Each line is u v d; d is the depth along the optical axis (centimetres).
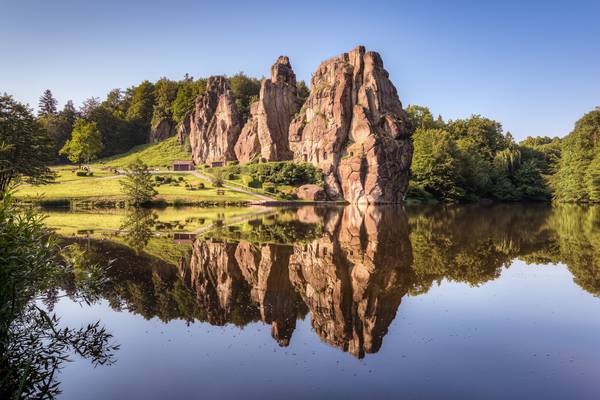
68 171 10606
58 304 1661
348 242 3219
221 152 12175
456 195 9150
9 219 1139
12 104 6047
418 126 11919
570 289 1884
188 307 1662
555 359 1174
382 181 8288
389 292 1866
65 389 1015
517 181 10162
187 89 15488
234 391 1009
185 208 6925
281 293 1877
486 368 1117
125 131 15800
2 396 977
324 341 1327
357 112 8825
